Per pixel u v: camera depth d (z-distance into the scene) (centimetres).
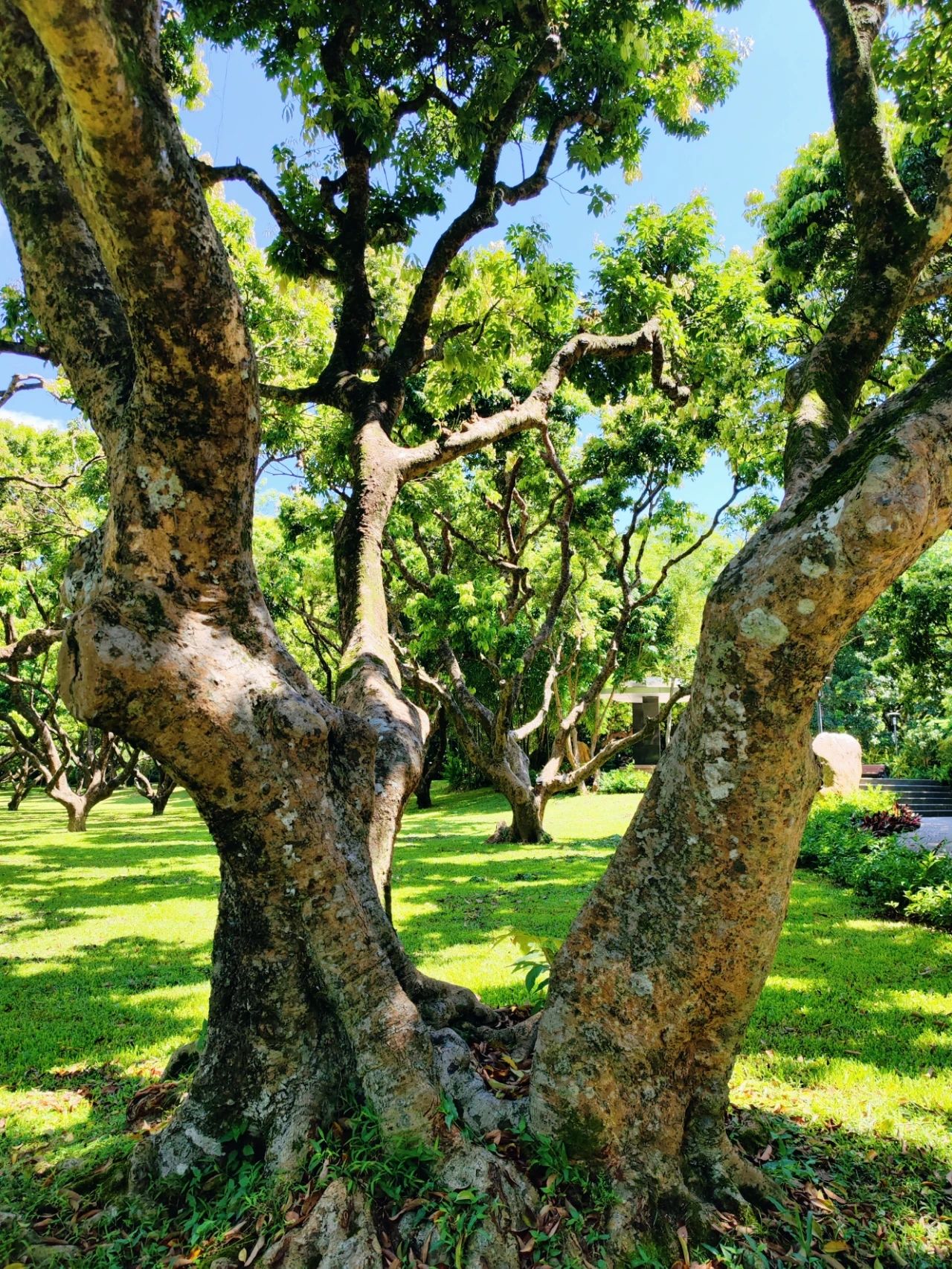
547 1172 253
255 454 260
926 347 954
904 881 836
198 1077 292
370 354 571
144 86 189
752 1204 271
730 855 240
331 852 279
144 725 246
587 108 627
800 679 223
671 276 861
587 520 1325
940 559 1505
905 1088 403
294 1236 231
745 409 990
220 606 266
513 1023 370
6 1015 550
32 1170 313
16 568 1627
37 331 689
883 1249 264
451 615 1177
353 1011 270
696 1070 266
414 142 643
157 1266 240
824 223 948
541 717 1488
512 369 1005
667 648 2767
